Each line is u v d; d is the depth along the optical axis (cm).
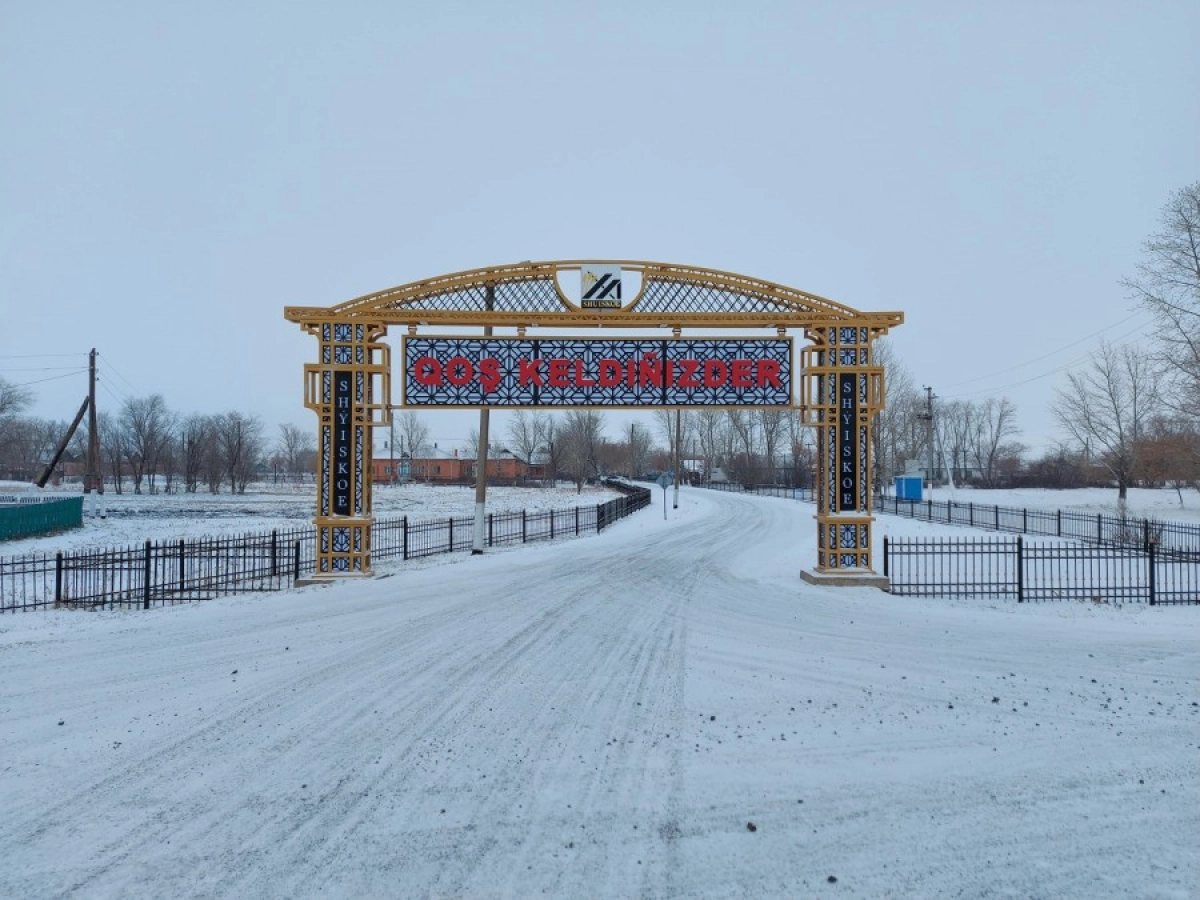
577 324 1523
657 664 894
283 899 405
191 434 7644
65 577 1777
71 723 702
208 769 588
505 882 423
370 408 1542
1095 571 1731
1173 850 462
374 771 582
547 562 1859
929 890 417
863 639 1038
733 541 2467
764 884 422
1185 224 2981
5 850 461
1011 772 582
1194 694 784
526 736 656
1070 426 4238
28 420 9262
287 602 1343
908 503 3650
